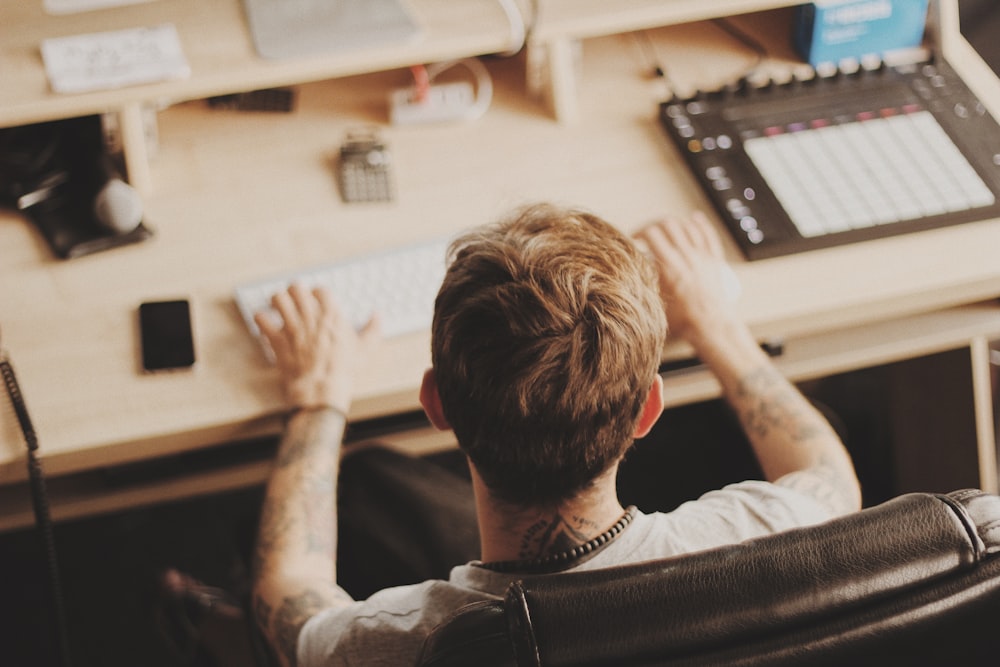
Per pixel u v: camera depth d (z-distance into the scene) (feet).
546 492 2.81
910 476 6.00
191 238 4.67
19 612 6.04
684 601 2.23
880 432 6.20
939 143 4.83
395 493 4.29
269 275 4.53
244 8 4.91
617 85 5.34
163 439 4.02
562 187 4.87
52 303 4.42
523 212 2.91
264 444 4.58
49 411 4.05
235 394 4.11
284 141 5.11
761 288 4.40
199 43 4.75
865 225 4.55
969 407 5.28
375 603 2.98
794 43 5.49
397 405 4.18
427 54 4.79
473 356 2.64
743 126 4.92
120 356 4.24
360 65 4.75
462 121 5.19
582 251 2.71
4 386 4.09
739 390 4.07
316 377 4.05
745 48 5.52
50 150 4.77
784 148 4.83
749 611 2.22
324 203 4.83
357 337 4.19
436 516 4.21
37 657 5.88
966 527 2.36
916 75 5.09
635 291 2.72
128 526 6.40
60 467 4.00
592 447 2.72
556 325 2.60
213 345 4.27
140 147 4.77
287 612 3.33
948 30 5.25
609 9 4.91
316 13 4.85
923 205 4.61
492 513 2.92
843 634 2.21
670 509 6.01
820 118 4.93
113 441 3.97
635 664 2.19
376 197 4.82
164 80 4.60
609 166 4.95
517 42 4.84
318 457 3.86
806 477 3.58
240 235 4.69
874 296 4.35
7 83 4.57
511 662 2.19
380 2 4.91
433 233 4.68
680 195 4.81
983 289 4.45
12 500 4.44
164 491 4.51
